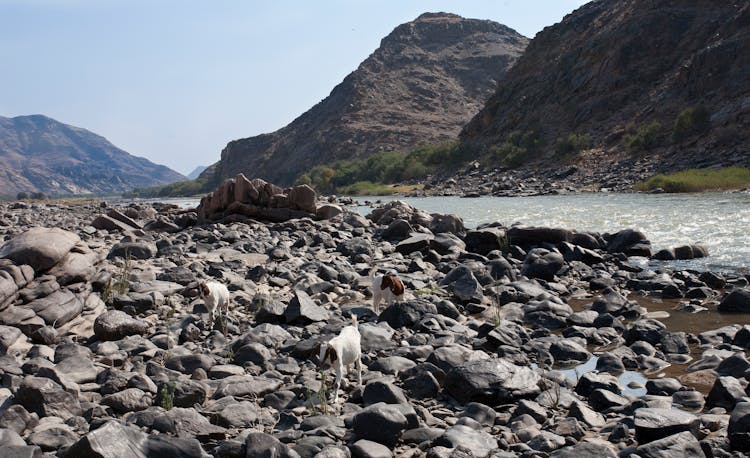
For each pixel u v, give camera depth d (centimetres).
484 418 720
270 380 827
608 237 2155
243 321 1202
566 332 1121
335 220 2984
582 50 11838
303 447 610
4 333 979
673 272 1619
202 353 984
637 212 3312
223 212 3234
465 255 1919
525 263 1808
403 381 848
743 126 6762
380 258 2017
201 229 2803
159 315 1245
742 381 791
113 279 1480
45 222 3753
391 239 2500
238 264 1822
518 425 688
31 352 938
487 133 12712
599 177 7094
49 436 625
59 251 1260
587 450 583
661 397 751
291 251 2128
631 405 730
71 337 1066
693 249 1878
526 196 6238
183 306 1334
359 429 648
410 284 1550
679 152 7019
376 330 1052
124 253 1972
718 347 984
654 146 7619
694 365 898
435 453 595
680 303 1323
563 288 1522
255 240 2394
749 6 8781
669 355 972
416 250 2086
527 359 960
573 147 9131
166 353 971
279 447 591
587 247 2081
